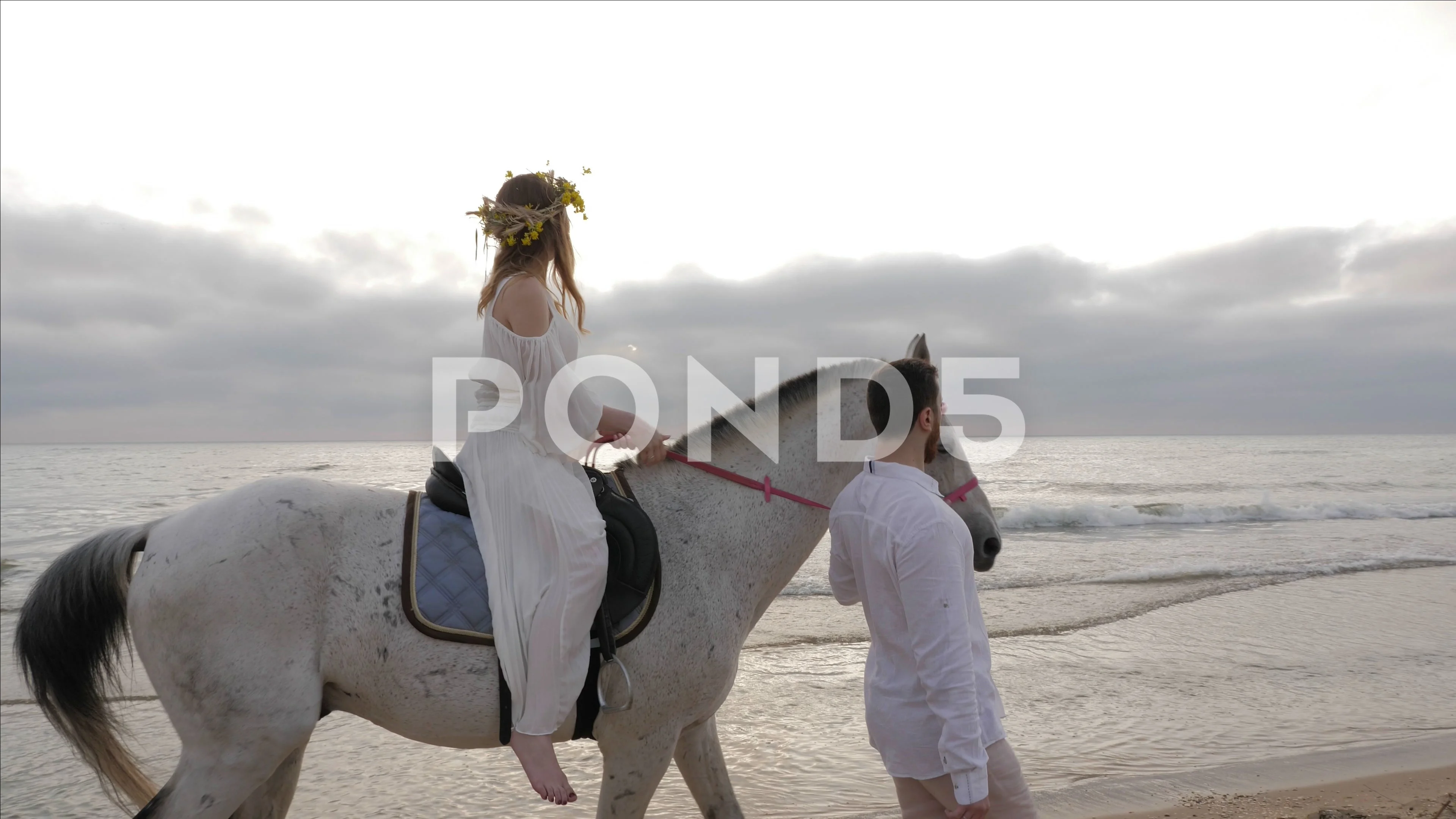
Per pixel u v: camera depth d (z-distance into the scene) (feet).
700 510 9.66
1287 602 29.89
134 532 9.19
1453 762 15.64
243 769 8.13
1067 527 57.62
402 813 13.92
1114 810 13.71
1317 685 20.44
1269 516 63.10
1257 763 15.62
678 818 13.80
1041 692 19.84
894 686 7.70
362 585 8.48
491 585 8.39
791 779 15.20
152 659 8.27
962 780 6.81
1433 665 22.02
